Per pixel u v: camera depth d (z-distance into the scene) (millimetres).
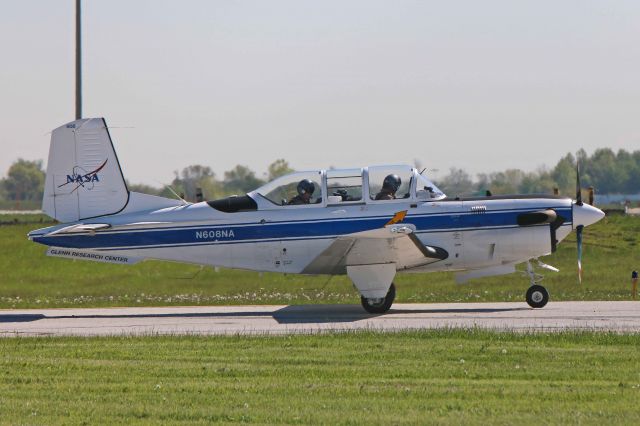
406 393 36031
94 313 71000
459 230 66812
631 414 32281
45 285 107500
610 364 41844
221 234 67375
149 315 68500
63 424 31891
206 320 63500
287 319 63000
